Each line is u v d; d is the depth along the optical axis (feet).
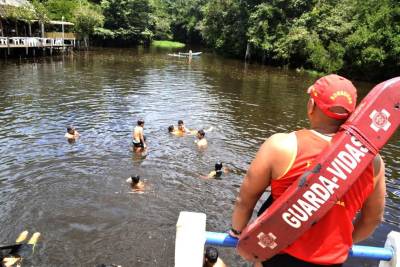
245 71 125.08
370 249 8.09
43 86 74.33
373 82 117.08
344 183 5.67
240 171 36.22
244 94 80.23
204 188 32.24
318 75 125.49
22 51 126.21
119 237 24.90
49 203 28.48
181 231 7.38
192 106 64.18
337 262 6.26
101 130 46.62
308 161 5.91
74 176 33.09
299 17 151.33
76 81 82.28
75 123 49.32
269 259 6.58
